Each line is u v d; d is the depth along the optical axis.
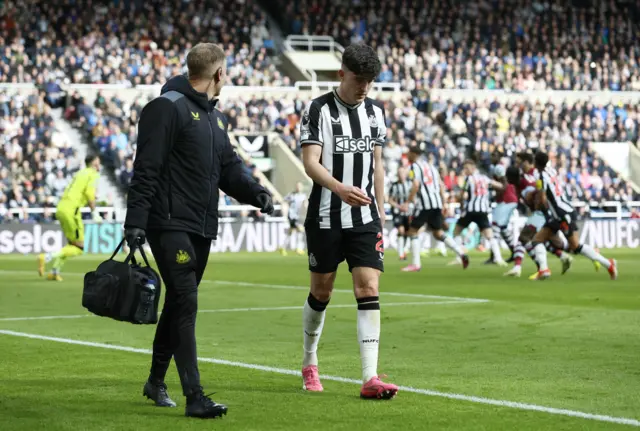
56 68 74.12
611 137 84.56
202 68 12.48
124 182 67.19
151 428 11.50
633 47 95.06
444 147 76.75
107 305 11.94
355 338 20.12
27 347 18.73
